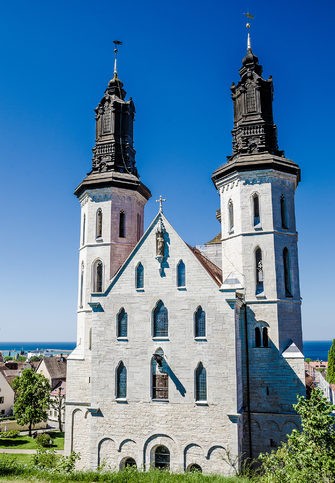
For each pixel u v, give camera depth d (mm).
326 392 47844
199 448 30656
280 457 23391
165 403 32031
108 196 41344
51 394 98125
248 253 36562
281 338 34812
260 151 37938
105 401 33531
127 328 34250
